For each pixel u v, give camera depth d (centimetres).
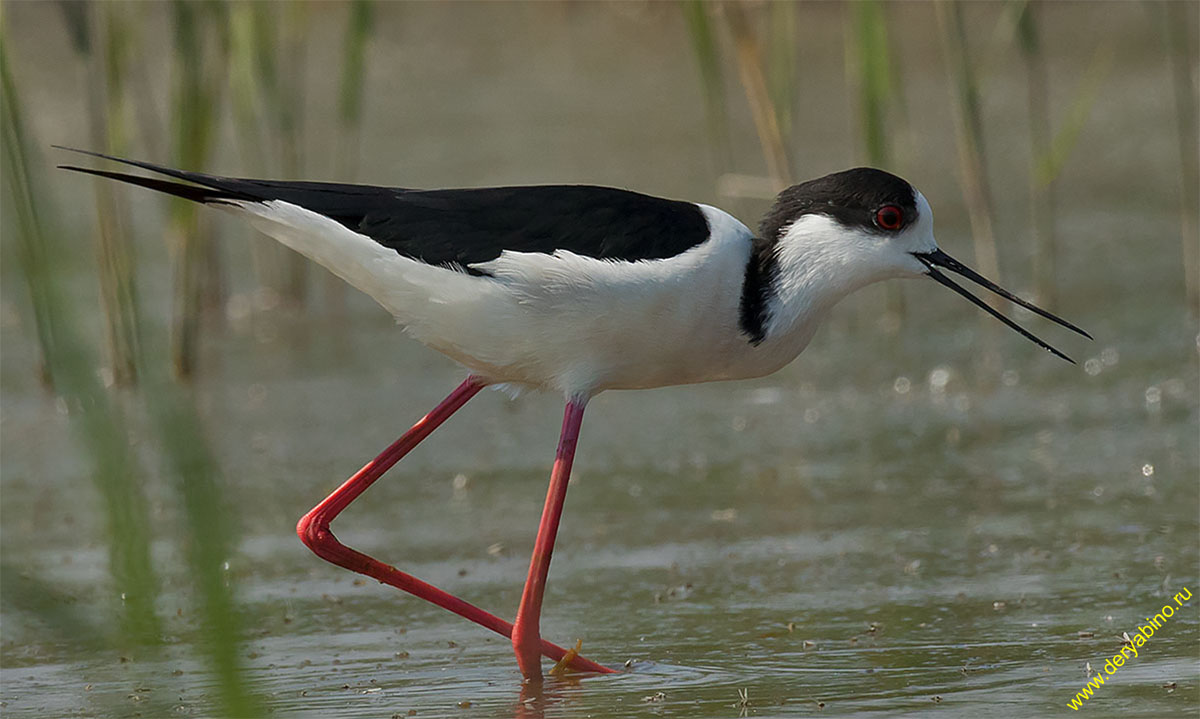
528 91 2127
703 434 1158
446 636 789
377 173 1772
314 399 1251
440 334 765
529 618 724
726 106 2031
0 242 891
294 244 764
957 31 1361
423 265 743
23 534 968
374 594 864
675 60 2234
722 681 694
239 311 1503
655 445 1138
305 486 1053
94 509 1016
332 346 1396
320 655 757
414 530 970
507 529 967
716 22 2028
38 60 2144
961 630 750
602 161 1805
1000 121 1947
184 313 1298
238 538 354
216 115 1287
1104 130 1912
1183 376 1204
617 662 731
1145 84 2048
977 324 1390
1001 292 786
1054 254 1518
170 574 874
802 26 2352
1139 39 2209
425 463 1112
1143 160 1808
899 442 1109
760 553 898
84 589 855
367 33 1347
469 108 2052
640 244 741
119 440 363
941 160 1833
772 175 1725
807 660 718
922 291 1503
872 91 1166
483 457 1123
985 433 1116
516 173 1756
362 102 2091
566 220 745
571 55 2280
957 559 867
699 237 750
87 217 1605
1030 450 1071
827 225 772
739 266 757
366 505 1022
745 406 1225
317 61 2248
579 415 763
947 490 999
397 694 692
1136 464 1023
